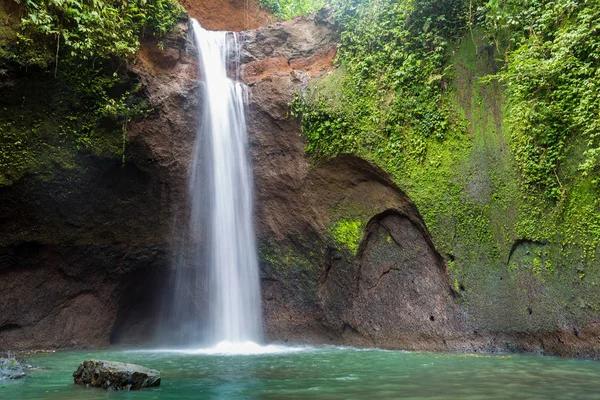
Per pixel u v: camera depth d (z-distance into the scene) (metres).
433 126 10.39
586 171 8.41
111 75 10.30
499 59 9.98
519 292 9.16
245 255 11.72
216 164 11.72
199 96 11.70
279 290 11.71
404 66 10.86
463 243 9.77
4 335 10.01
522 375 6.85
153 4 11.62
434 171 10.20
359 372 7.20
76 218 10.42
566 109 8.92
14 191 9.52
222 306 11.54
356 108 11.10
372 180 10.91
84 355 9.48
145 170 11.03
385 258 10.70
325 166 11.29
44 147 9.73
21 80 9.33
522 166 9.34
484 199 9.71
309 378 6.73
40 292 10.37
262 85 12.11
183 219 11.55
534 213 9.13
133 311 11.89
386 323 10.52
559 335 8.65
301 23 13.40
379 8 11.66
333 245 11.11
